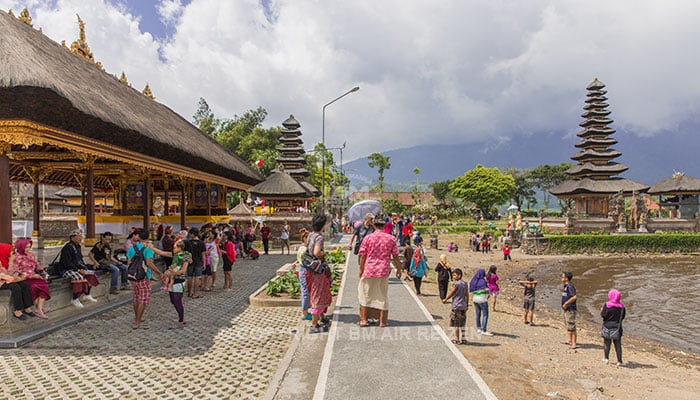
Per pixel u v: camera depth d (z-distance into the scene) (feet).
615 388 28.91
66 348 25.96
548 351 36.88
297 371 22.49
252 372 22.56
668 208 210.59
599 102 204.54
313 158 248.11
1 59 27.02
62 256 32.83
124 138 38.27
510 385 25.94
